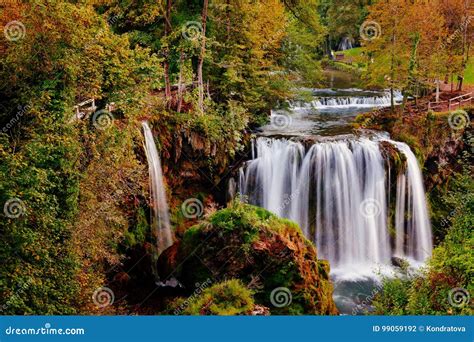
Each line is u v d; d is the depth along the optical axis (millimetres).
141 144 15594
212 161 18516
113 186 12422
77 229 10773
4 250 8570
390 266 19172
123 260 15258
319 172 18969
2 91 10398
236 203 13852
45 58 10242
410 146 20797
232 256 12773
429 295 9312
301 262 12766
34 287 9070
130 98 12898
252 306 11031
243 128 19578
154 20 18016
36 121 10078
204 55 18094
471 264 8594
